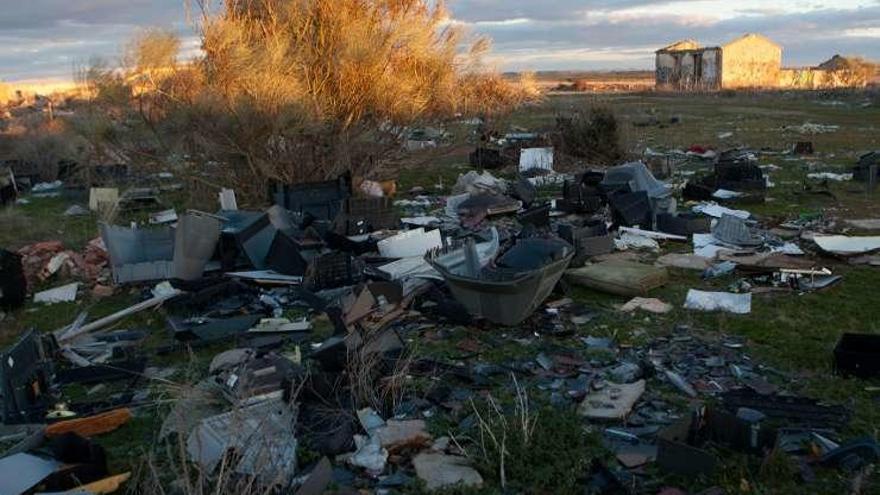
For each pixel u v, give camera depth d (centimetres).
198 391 520
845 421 491
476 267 740
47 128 2097
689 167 1802
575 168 1788
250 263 900
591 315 744
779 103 3900
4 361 519
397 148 1460
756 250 967
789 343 653
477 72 1547
